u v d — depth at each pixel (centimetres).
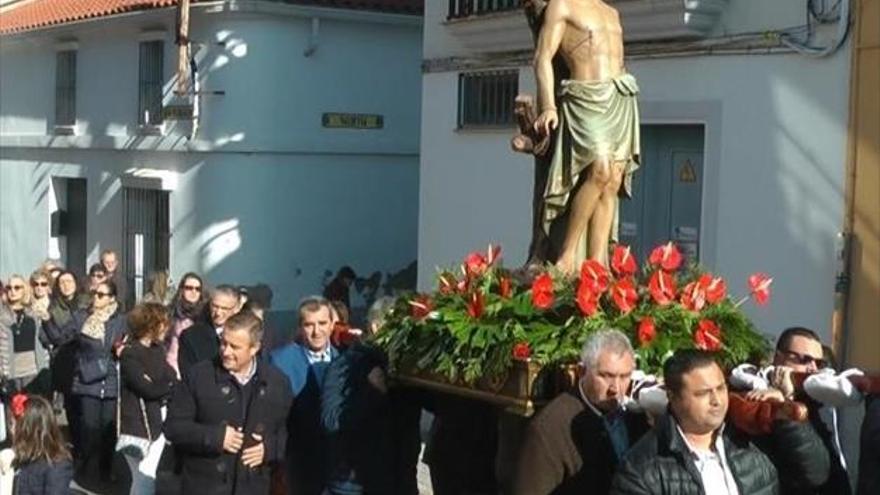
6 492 768
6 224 2334
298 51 1797
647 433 477
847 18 1013
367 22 1838
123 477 1147
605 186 602
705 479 462
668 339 555
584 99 600
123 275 1981
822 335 1042
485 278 593
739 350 568
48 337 1271
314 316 752
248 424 718
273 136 1789
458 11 1372
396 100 1883
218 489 715
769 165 1081
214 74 1783
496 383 554
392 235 1891
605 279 559
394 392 664
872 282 1006
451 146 1408
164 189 1867
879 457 508
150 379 925
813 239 1048
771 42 1070
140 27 1919
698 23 1115
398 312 639
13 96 2298
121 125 1989
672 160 1190
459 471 648
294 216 1816
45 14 2147
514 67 1316
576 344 540
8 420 1103
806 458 482
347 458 669
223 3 1741
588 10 605
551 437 504
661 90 1174
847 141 1018
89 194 2081
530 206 1299
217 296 912
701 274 608
